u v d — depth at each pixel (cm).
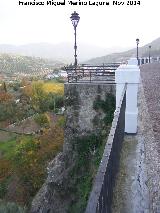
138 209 616
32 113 5328
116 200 634
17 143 4059
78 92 1767
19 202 2716
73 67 2000
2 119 5331
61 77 7675
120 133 851
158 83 2211
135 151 891
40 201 1884
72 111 1780
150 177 717
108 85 1722
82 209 1528
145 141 965
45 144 3234
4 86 6994
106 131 1709
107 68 2056
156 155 827
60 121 3697
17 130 4750
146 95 1695
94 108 1747
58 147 3100
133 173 748
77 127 1775
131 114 1079
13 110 5497
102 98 1733
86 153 1728
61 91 5938
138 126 1145
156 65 4359
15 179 3027
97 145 1717
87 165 1698
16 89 7344
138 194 665
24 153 3284
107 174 461
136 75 1160
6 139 4531
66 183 1733
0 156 3794
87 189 1582
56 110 4962
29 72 19438
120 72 1179
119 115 794
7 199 2795
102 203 390
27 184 2883
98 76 1942
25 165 3100
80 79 1922
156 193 644
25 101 6016
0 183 3034
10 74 17362
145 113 1288
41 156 3097
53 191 1791
